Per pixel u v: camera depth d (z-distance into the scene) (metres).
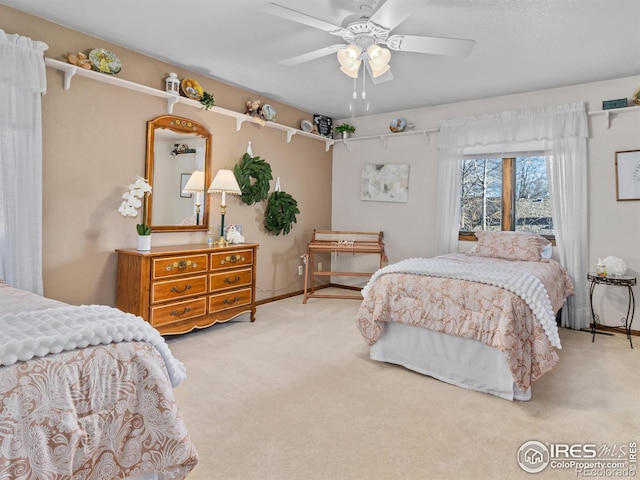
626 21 2.67
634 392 2.47
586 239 3.88
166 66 3.62
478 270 2.72
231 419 2.07
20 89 2.62
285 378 2.61
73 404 1.14
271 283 4.98
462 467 1.70
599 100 3.85
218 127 4.16
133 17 2.79
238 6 2.60
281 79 4.03
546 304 2.48
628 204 3.72
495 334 2.37
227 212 4.35
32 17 2.77
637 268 3.69
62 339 1.18
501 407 2.27
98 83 3.16
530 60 3.36
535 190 4.28
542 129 4.06
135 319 1.47
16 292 1.94
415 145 5.05
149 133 3.49
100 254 3.22
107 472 1.20
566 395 2.43
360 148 5.57
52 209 2.93
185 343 3.27
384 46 3.04
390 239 5.31
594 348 3.33
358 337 3.53
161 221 3.65
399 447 1.84
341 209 5.79
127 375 1.27
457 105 4.70
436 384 2.59
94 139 3.15
